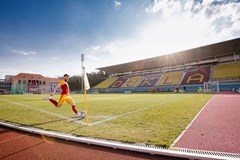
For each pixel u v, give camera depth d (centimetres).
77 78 7925
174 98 1697
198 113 698
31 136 412
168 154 277
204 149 297
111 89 5484
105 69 6306
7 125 510
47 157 287
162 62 5206
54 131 431
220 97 1689
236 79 3450
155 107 955
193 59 4881
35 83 6950
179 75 4700
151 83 4906
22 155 297
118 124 510
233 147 305
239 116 616
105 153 299
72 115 714
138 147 301
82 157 285
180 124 497
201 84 3822
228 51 4131
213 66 4419
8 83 7256
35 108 997
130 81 5616
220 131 416
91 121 569
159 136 376
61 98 629
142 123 518
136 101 1449
